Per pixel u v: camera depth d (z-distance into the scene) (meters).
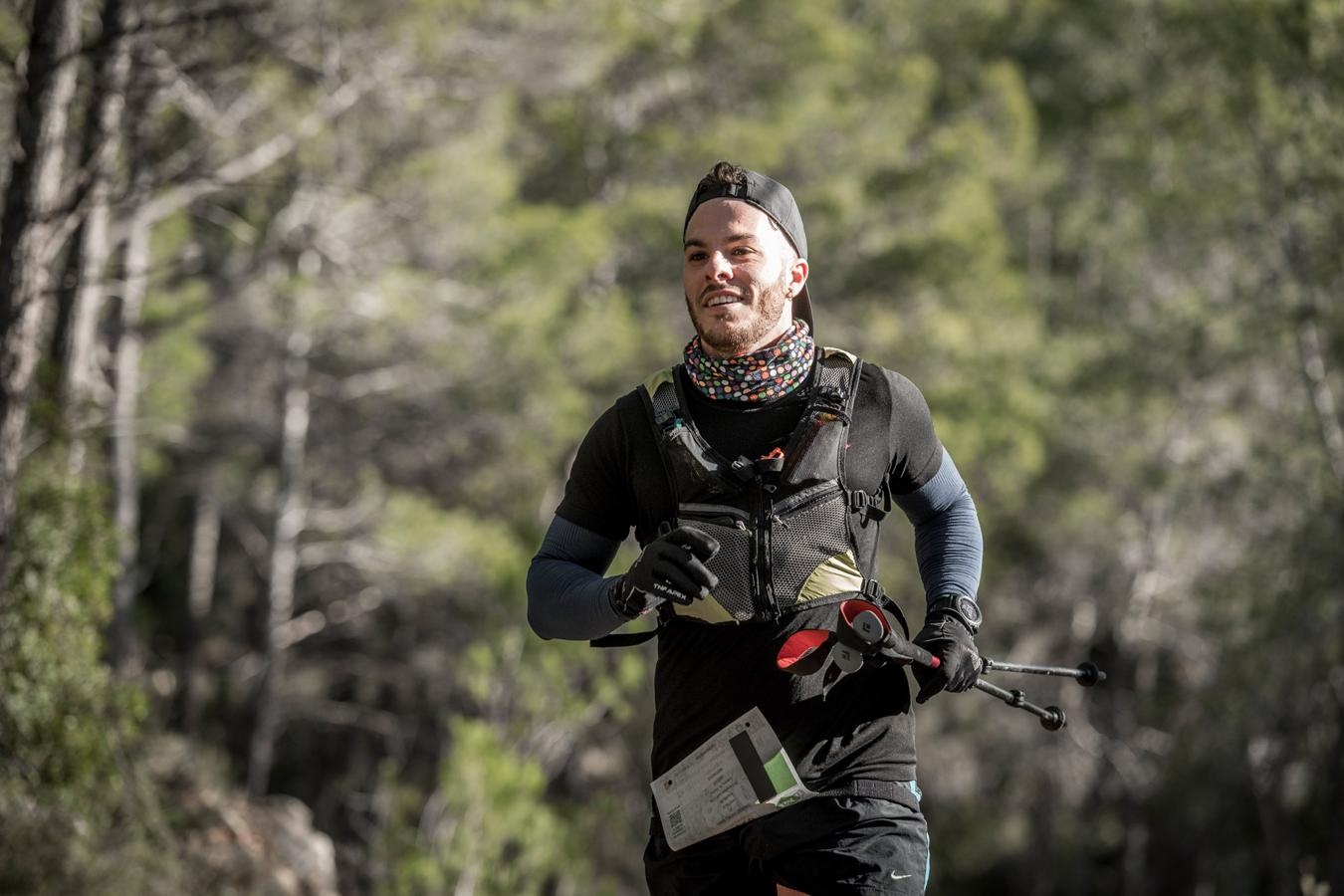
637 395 3.34
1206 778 30.69
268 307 25.84
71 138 12.87
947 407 30.05
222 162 20.05
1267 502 26.88
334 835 31.17
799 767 3.17
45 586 10.77
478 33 22.31
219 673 35.97
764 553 3.17
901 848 3.17
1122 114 36.31
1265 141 24.73
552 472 31.53
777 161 30.92
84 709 10.77
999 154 35.72
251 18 14.04
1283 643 25.50
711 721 3.22
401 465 32.88
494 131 26.36
